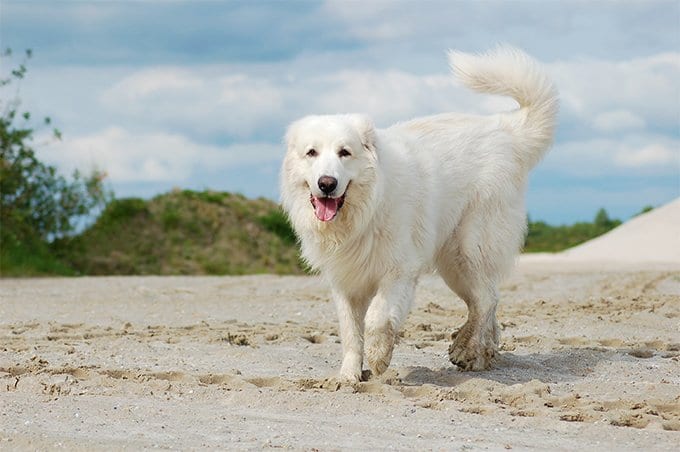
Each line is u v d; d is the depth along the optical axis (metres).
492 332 9.43
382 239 8.27
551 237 42.12
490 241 9.33
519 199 9.68
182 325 12.21
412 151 8.80
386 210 8.24
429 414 7.00
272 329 11.74
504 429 6.57
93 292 16.73
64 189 27.34
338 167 7.88
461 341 9.22
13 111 26.03
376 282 8.52
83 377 8.38
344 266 8.39
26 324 12.09
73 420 6.60
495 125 9.65
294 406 7.22
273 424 6.62
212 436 6.21
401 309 8.28
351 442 6.11
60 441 5.91
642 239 27.91
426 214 8.62
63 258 27.88
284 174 8.49
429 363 9.55
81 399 7.32
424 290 15.72
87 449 5.74
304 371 9.06
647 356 10.06
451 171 9.07
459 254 9.34
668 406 7.43
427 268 9.29
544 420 6.79
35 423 6.48
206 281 19.41
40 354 9.62
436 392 7.84
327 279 8.66
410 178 8.49
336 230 8.23
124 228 30.89
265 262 31.56
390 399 7.44
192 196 34.22
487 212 9.35
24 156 26.19
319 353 10.08
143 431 6.32
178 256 30.56
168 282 19.25
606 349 10.22
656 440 6.29
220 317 13.15
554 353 10.03
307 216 8.30
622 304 13.83
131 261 29.42
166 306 14.34
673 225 28.42
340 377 8.29
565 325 11.95
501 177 9.37
